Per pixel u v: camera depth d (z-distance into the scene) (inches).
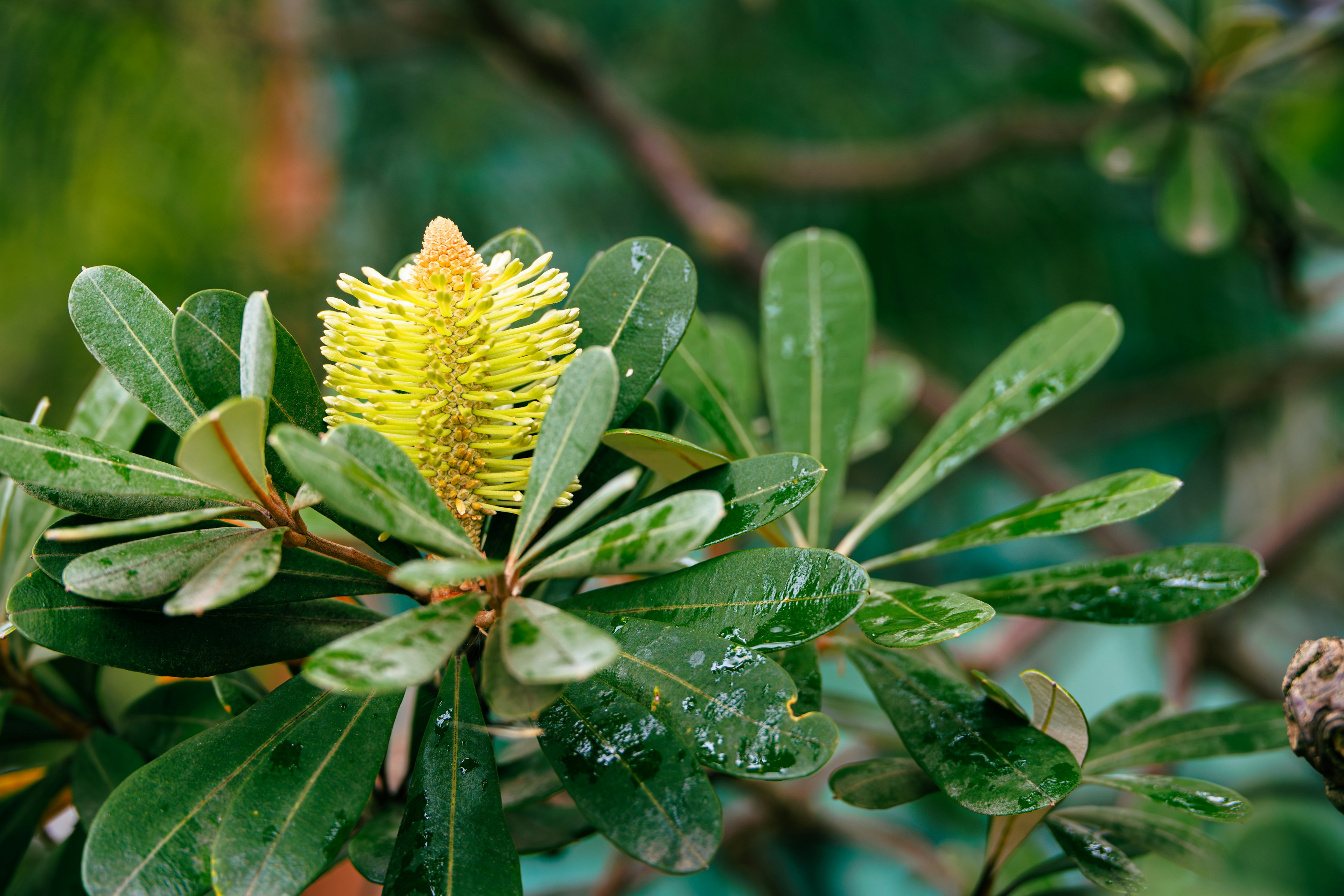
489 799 30.0
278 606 31.0
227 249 76.0
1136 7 54.6
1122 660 91.6
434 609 28.9
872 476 94.6
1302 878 29.1
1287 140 53.1
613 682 30.2
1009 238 88.4
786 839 68.5
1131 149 55.4
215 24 73.7
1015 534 32.6
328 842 29.3
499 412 30.5
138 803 29.4
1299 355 79.0
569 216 91.5
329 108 89.9
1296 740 30.0
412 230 87.0
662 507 29.0
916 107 92.9
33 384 71.5
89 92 70.7
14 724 33.5
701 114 95.1
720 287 89.4
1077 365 34.2
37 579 30.1
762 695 29.8
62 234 71.2
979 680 30.8
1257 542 63.4
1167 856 32.1
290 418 30.9
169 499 30.7
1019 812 30.0
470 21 72.1
